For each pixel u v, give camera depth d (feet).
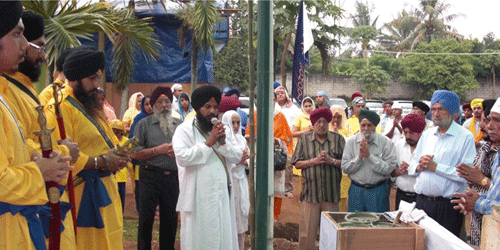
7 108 8.72
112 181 13.00
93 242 12.53
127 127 30.76
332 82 135.13
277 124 26.02
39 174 8.67
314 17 60.59
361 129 19.07
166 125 19.01
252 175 11.62
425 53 139.13
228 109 21.58
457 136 15.83
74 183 12.26
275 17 58.90
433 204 15.94
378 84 136.98
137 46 43.96
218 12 53.26
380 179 18.80
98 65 12.54
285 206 29.58
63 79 13.43
